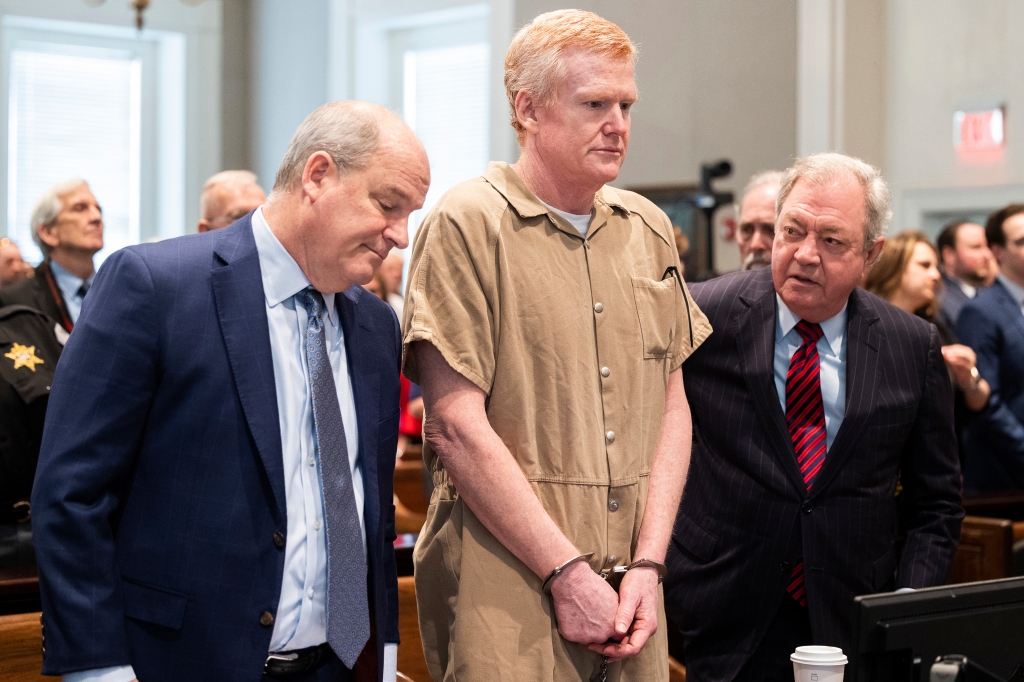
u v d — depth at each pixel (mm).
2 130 8328
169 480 1613
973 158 5570
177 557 1602
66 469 1543
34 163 8531
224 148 8945
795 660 1631
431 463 1873
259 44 8859
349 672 1733
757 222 3109
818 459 2203
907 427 2244
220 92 8891
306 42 8352
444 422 1730
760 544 2184
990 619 1388
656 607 1774
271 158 8734
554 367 1759
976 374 3430
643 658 1795
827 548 2170
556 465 1750
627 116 1798
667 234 1982
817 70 5777
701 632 2238
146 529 1613
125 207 8867
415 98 8070
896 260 3631
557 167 1779
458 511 1784
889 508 2252
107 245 8789
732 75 6125
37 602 2236
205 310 1626
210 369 1613
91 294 1631
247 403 1617
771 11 5984
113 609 1556
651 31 6430
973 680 1272
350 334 1771
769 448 2197
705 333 2016
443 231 1770
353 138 1616
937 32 5688
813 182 2146
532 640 1704
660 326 1891
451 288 1747
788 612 2213
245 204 3629
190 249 1669
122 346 1575
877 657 1321
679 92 6332
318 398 1671
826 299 2162
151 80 8906
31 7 8211
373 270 1660
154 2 8594
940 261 4621
